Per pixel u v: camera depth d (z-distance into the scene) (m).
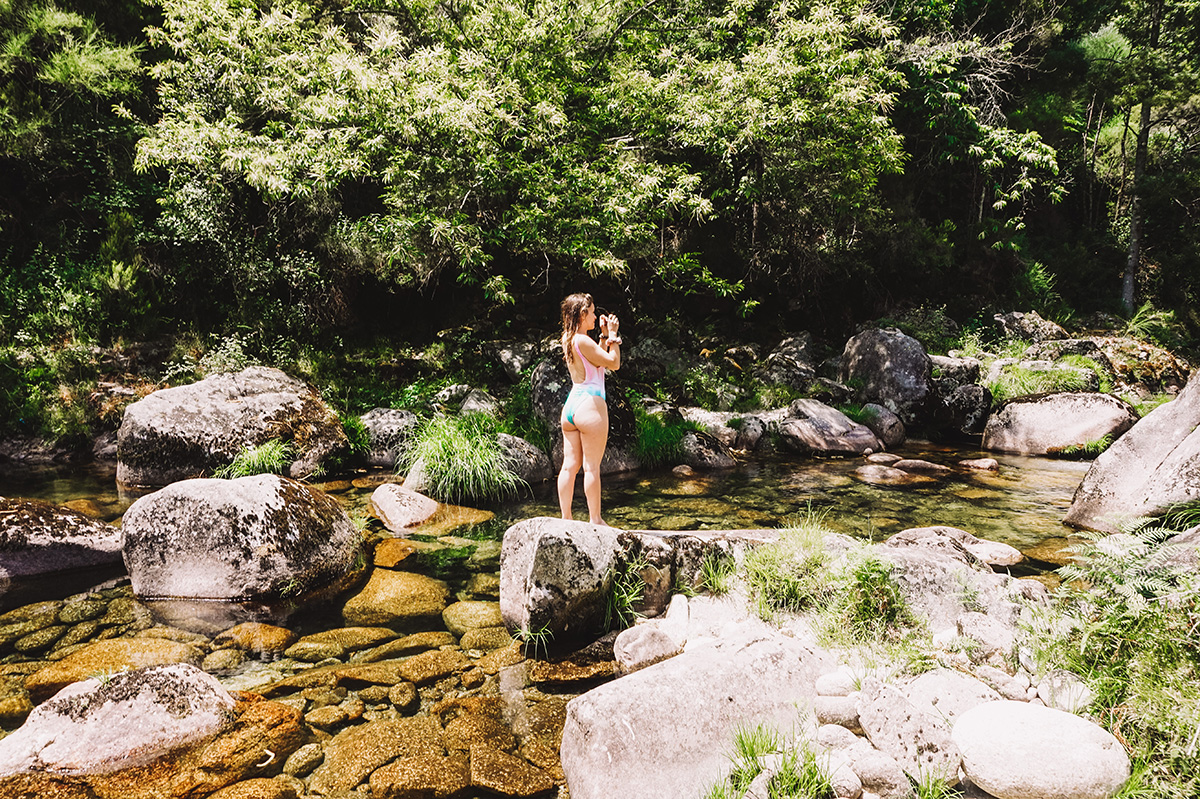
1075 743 2.55
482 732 3.28
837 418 10.68
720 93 10.63
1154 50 20.59
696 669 3.25
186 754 3.06
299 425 8.71
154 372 11.31
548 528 4.29
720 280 13.58
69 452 9.67
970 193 21.03
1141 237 22.61
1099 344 16.67
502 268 15.42
